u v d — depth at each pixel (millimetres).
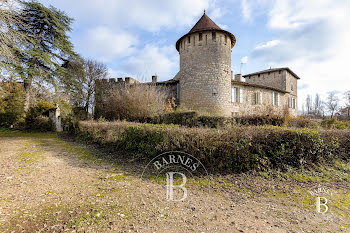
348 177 3746
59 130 13820
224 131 4051
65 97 16609
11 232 1852
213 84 13133
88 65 18594
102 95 15734
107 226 2008
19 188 2986
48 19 14586
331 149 4578
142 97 10570
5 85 12375
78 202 2561
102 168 4270
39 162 4629
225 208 2502
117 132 6125
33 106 13578
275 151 3992
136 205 2516
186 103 13820
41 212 2268
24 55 13398
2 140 8188
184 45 14227
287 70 22609
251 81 25391
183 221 2166
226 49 13641
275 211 2447
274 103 20000
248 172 3723
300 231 2020
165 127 4785
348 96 29578
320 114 40906
